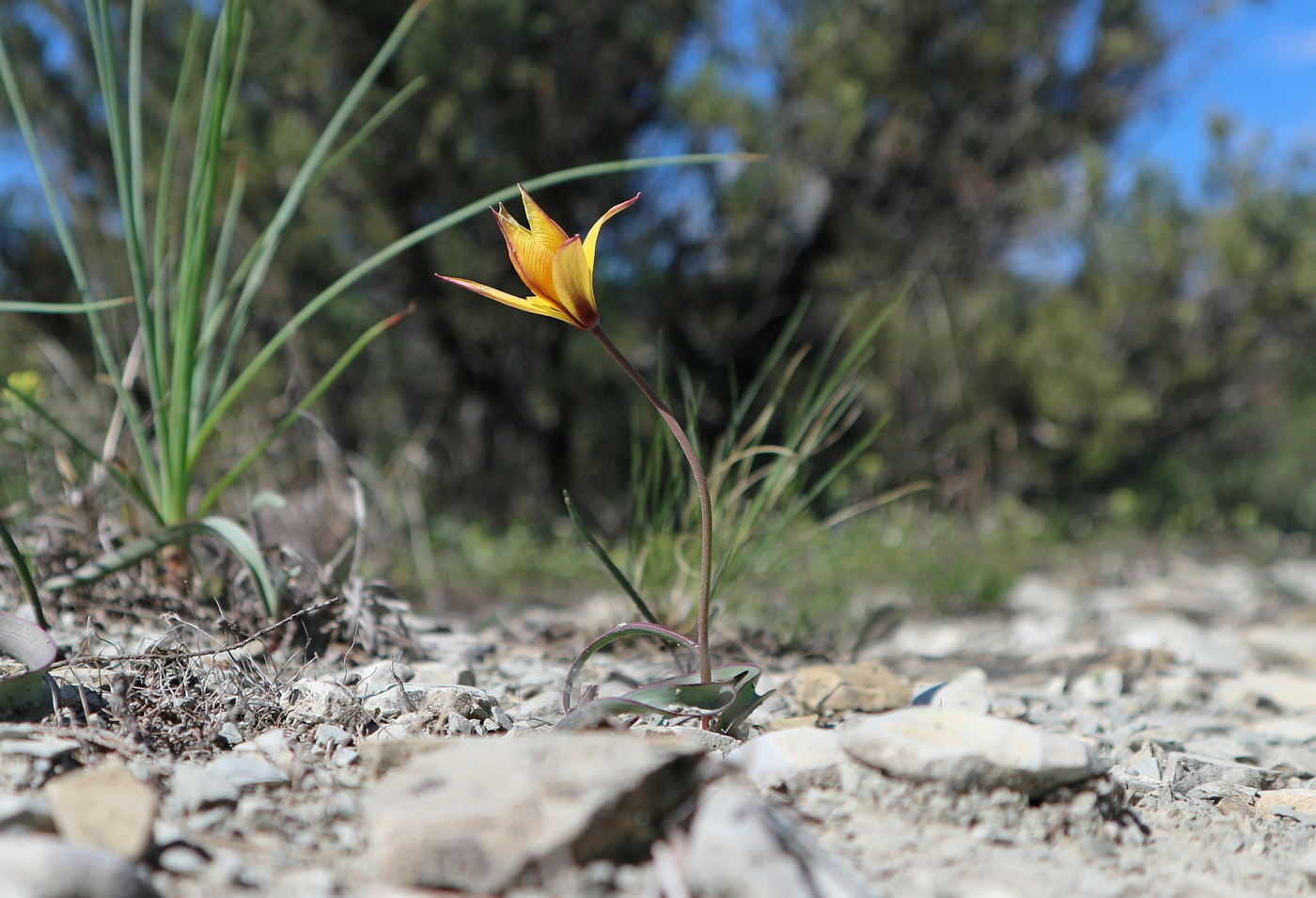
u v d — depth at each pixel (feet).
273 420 13.94
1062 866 4.23
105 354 8.61
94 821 3.70
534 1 26.53
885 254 31.40
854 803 4.73
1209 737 7.83
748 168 28.35
